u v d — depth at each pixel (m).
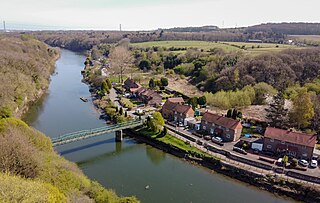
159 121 67.06
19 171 31.89
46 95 103.06
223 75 109.31
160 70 151.75
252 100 88.75
